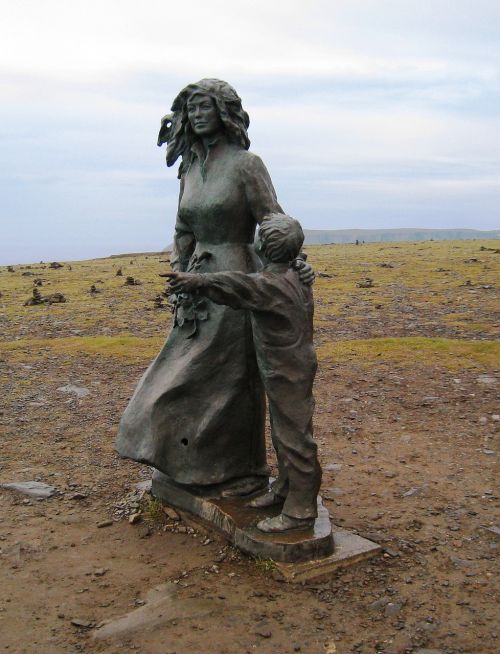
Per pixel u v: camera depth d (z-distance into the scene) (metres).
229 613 4.47
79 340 13.91
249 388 5.54
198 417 5.54
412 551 5.33
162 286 23.75
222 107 5.29
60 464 7.36
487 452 7.50
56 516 6.06
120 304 19.67
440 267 26.86
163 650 4.13
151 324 16.42
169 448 5.58
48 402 9.72
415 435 8.11
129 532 5.68
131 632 4.29
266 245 4.75
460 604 4.63
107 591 4.78
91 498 6.47
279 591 4.70
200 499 5.58
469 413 8.82
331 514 6.04
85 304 19.73
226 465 5.59
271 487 5.37
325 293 20.91
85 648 4.16
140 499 6.22
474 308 17.41
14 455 7.63
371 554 5.16
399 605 4.58
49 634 4.30
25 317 17.61
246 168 5.27
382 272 25.91
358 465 7.24
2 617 4.48
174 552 5.29
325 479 6.87
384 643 4.21
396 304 18.55
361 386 10.16
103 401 9.78
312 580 4.83
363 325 15.55
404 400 9.45
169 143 5.85
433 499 6.36
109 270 30.41
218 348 5.43
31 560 5.24
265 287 4.64
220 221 5.37
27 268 32.50
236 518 5.23
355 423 8.59
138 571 5.04
